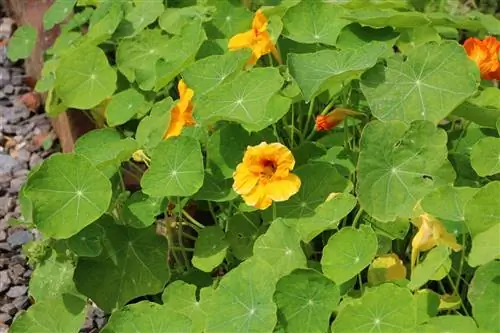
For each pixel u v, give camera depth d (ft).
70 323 3.29
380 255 3.19
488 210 2.93
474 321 2.88
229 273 3.07
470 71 3.37
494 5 4.63
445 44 3.31
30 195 3.23
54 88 4.16
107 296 3.32
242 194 3.17
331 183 3.32
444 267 2.94
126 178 3.93
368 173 3.11
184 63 3.61
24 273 4.01
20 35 5.00
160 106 3.66
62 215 3.22
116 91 4.19
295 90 3.43
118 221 3.50
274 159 3.14
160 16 4.26
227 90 3.38
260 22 3.60
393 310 2.91
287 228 3.12
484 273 2.91
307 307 2.98
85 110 4.37
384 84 3.30
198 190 3.34
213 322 3.00
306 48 3.84
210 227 3.40
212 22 4.08
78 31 4.74
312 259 3.42
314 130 3.62
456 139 3.56
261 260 3.05
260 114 3.29
